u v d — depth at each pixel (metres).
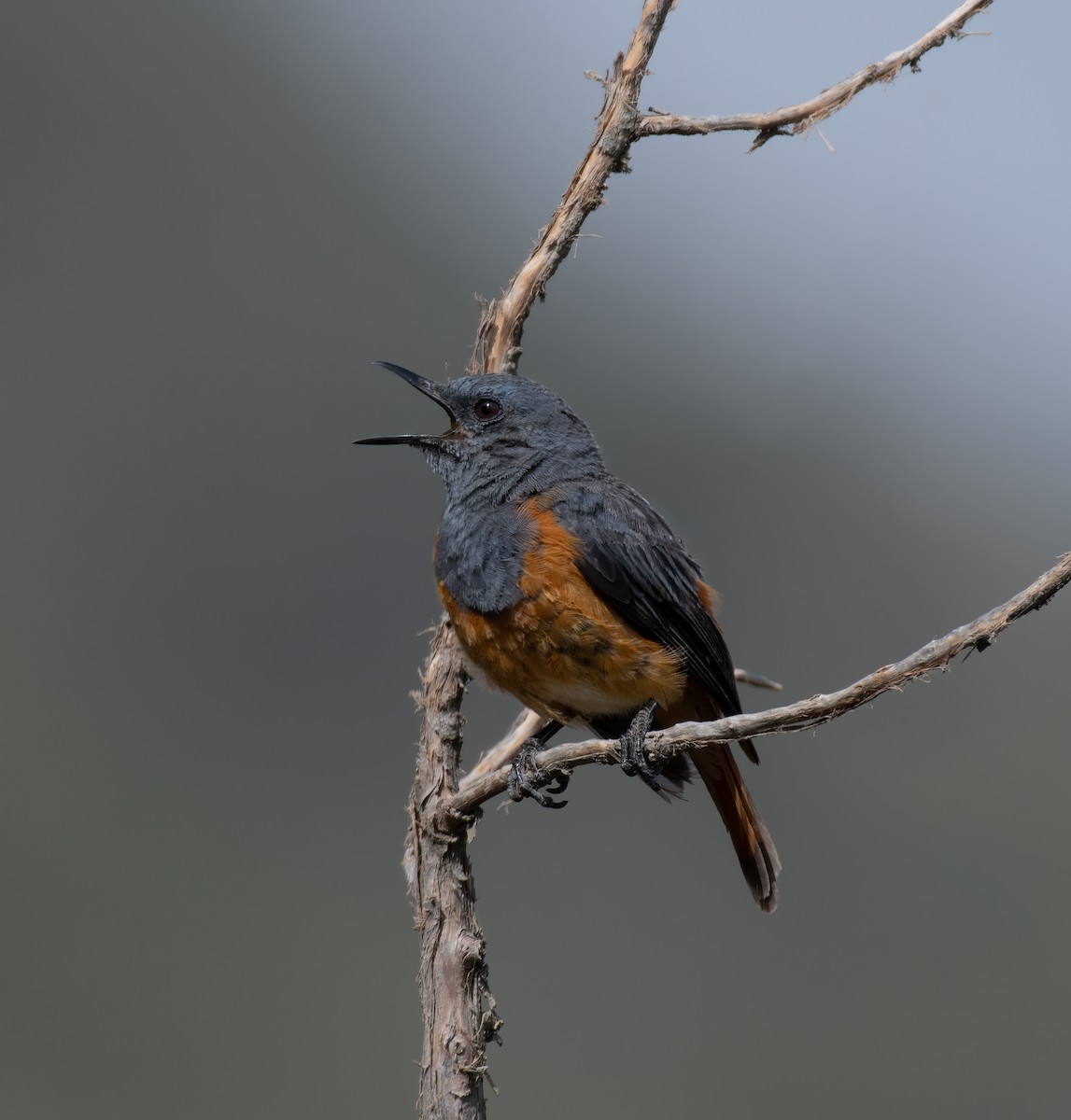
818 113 10.24
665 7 10.52
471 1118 8.70
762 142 10.45
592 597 10.63
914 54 10.12
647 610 10.91
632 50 10.53
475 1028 8.84
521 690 10.84
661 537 11.31
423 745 9.54
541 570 10.52
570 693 10.79
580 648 10.55
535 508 10.84
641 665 10.61
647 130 10.60
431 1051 8.79
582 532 10.75
